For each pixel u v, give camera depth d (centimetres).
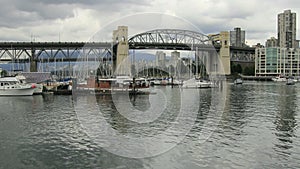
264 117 3997
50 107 5125
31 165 2159
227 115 4144
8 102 6025
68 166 2131
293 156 2300
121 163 2170
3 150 2488
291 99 6631
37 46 14512
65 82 9256
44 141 2748
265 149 2466
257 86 12650
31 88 7412
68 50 14950
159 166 2114
